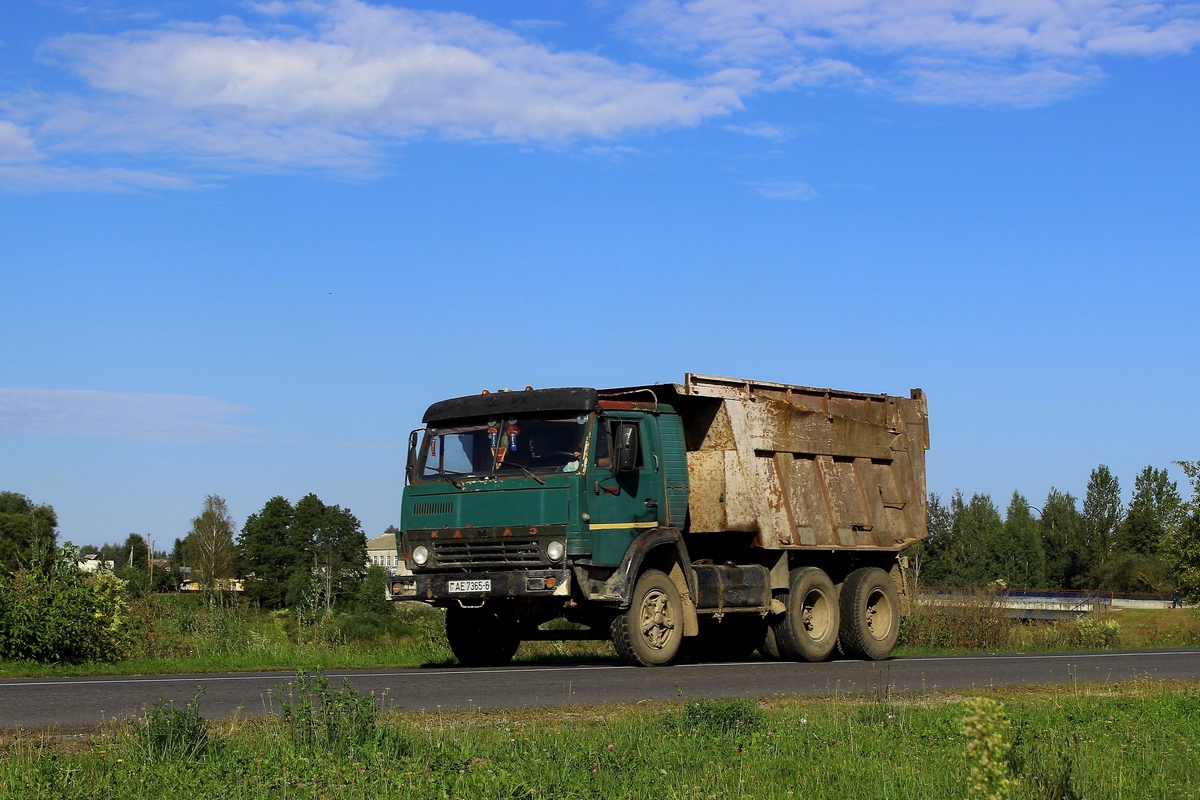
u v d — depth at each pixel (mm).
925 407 21609
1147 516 103438
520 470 15008
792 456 18750
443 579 15141
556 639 16359
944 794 7305
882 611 19547
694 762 8148
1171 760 8695
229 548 82438
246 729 8953
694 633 16000
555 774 7477
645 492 15781
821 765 8094
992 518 106875
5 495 69500
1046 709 11719
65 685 11758
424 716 10016
